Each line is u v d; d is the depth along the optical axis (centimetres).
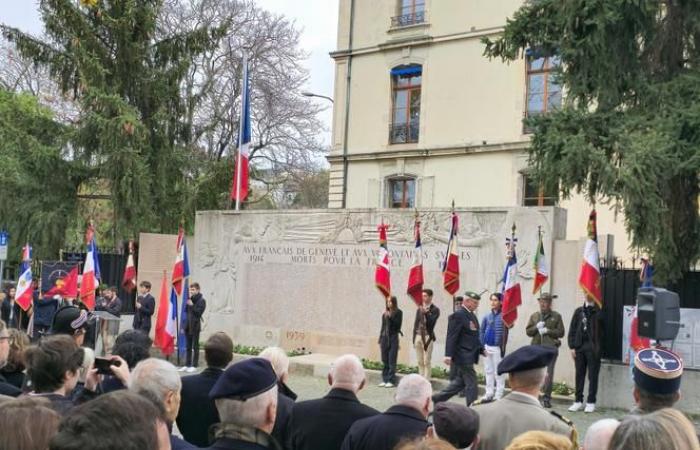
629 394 1392
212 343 544
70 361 439
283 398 539
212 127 3083
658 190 1236
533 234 1608
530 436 301
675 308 660
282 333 1973
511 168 2689
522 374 479
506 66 2736
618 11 1288
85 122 2553
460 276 1703
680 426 261
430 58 2941
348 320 1870
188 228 2778
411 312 1766
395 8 3061
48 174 2609
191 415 525
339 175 3164
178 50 2755
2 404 273
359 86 3150
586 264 1352
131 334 560
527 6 1452
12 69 3897
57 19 2584
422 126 2938
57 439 233
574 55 1329
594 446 352
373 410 503
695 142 1241
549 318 1384
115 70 2678
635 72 1369
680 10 1380
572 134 1312
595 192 1323
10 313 1891
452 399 1480
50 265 1722
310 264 1950
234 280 2078
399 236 1809
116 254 2366
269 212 2038
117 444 231
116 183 2500
